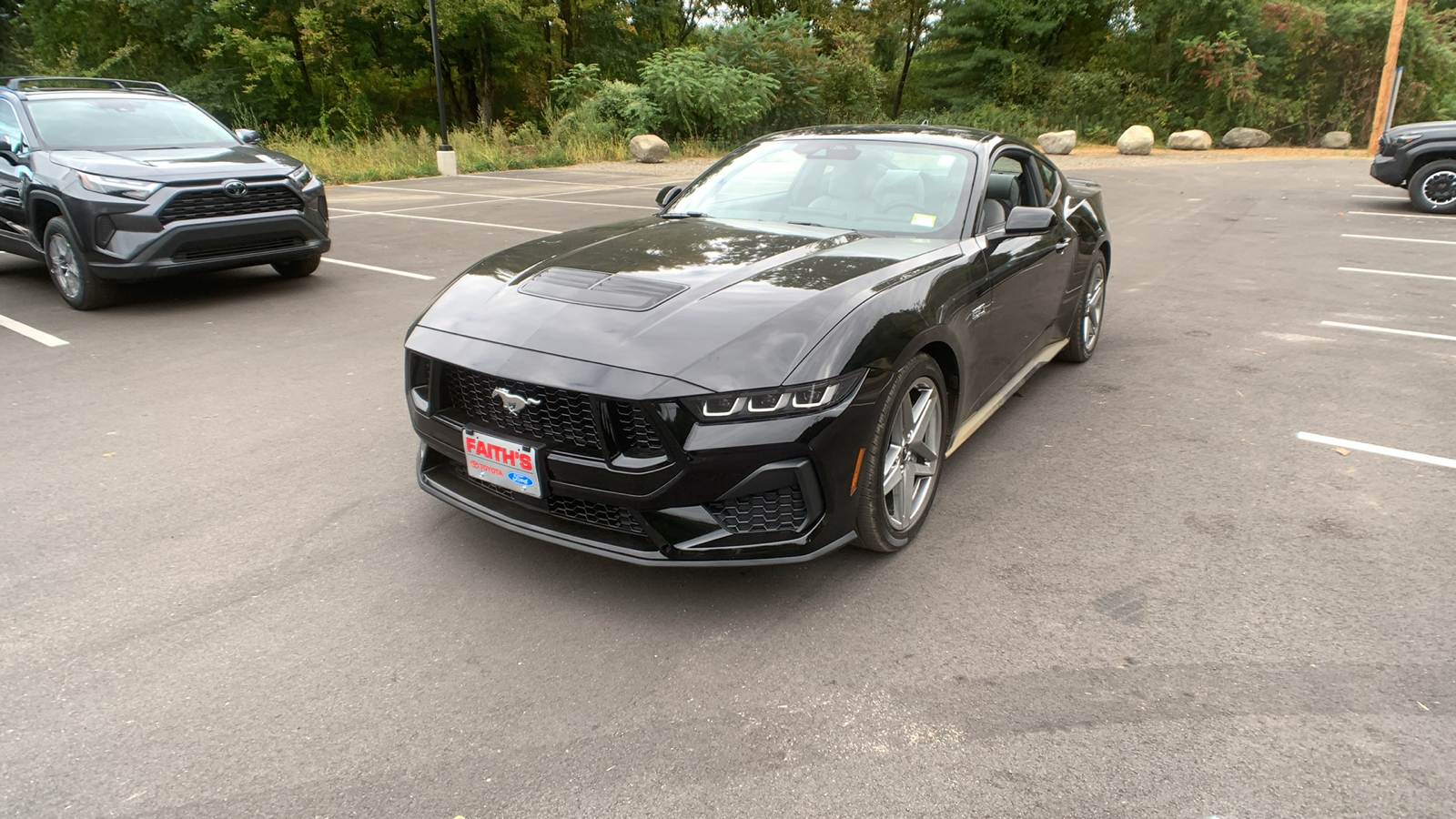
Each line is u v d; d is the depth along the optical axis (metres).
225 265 6.44
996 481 3.62
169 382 4.80
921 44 38.09
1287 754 2.03
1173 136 25.95
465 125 35.22
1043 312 4.30
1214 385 4.91
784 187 3.92
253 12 28.05
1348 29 26.73
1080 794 1.91
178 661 2.39
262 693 2.25
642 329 2.55
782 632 2.54
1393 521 3.25
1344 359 5.39
